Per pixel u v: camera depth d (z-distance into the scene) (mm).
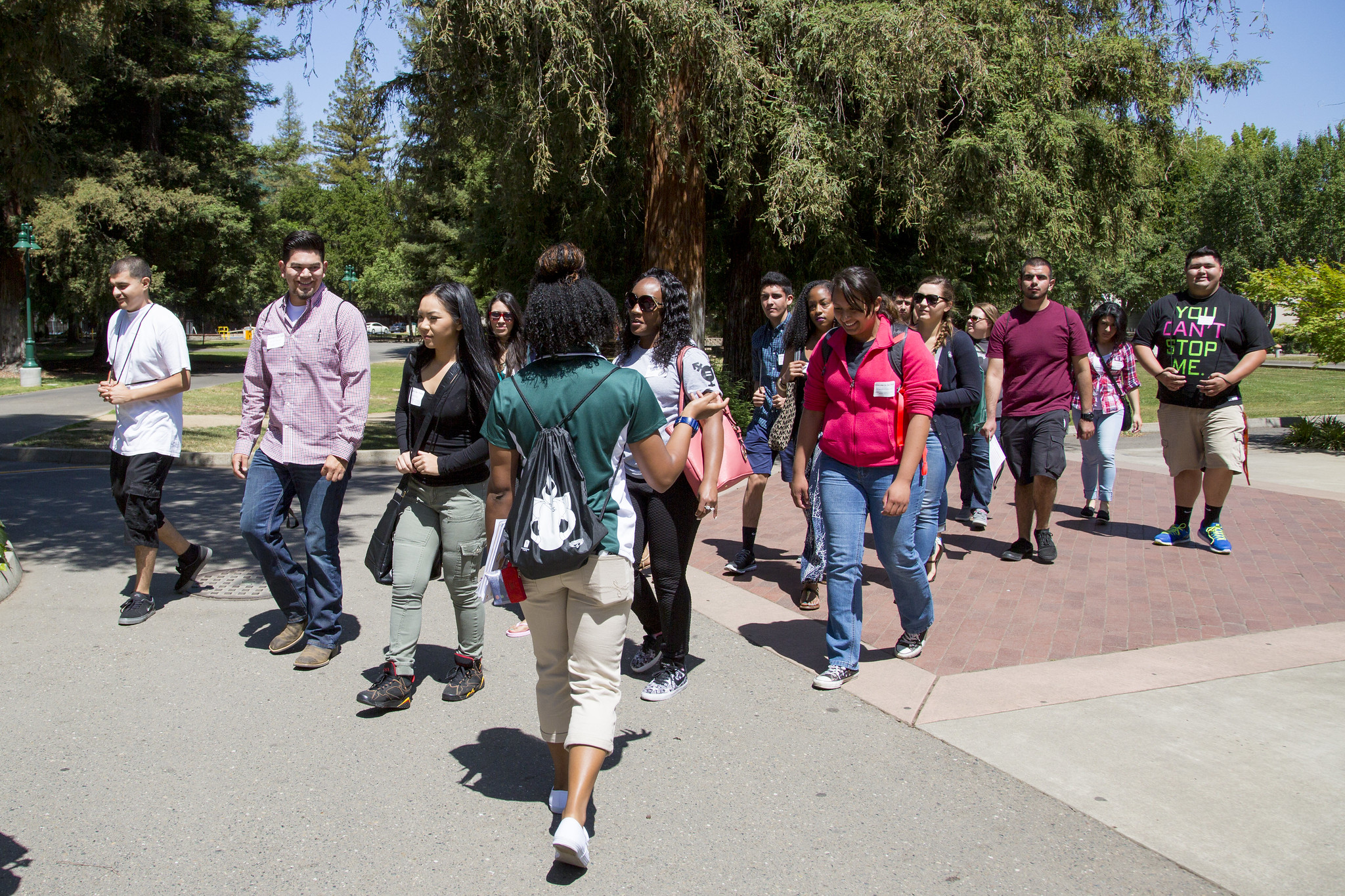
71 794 3271
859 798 3262
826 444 4293
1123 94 14164
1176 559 6508
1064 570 6238
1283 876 2746
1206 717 3830
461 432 4086
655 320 4289
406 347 56906
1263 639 4738
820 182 11641
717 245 17047
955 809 3172
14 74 8969
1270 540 7047
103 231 29734
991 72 12195
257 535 4527
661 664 4246
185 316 41969
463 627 4207
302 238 4422
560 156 12188
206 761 3537
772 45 12281
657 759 3574
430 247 39906
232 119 35469
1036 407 6328
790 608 5535
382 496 9750
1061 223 12914
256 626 5137
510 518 2881
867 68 11641
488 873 2826
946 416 5887
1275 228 47344
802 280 15086
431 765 3541
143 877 2781
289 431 4469
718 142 12164
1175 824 3039
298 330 4453
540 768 3537
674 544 4156
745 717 3957
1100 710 3912
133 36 30000
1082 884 2734
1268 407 20781
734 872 2826
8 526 7551
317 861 2881
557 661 3096
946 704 4023
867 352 4152
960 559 6621
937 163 12445
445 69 12062
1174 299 6770
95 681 4309
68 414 17688
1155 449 13555
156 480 5227
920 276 15430
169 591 5777
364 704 3979
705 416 3496
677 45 11344
